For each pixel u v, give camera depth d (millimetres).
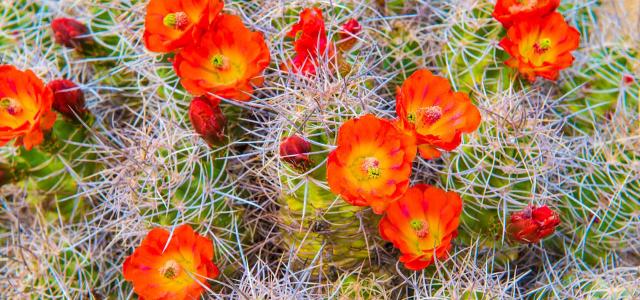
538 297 631
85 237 659
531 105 680
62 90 639
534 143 654
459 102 588
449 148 571
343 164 564
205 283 597
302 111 615
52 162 654
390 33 704
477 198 635
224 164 635
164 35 619
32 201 660
